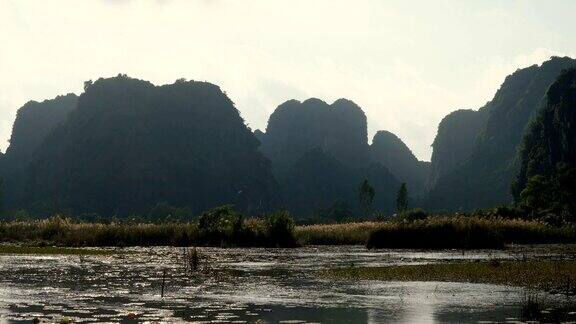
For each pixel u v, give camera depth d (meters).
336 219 188.00
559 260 30.84
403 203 155.50
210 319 13.98
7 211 198.88
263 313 14.95
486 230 47.25
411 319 14.17
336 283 21.98
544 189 121.00
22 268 28.45
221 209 59.66
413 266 28.05
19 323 13.39
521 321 13.91
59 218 61.41
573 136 159.50
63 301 17.05
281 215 56.09
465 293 19.02
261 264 31.48
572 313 15.09
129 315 14.48
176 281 22.72
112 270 27.53
